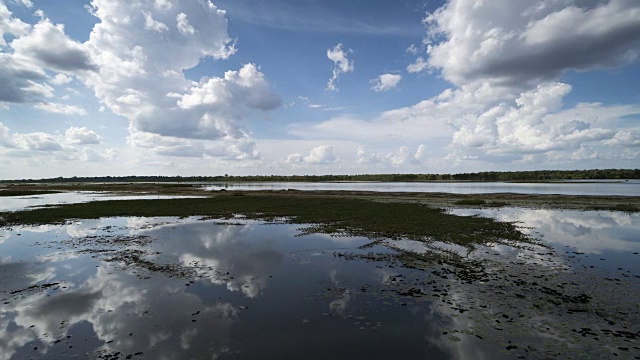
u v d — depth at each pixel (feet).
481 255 50.14
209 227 78.13
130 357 23.16
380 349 23.94
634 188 243.40
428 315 29.43
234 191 237.66
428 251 52.90
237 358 22.91
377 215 94.38
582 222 81.41
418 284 37.68
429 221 81.92
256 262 47.70
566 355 22.67
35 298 34.14
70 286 37.73
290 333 26.50
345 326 27.58
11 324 28.40
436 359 22.50
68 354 23.68
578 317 28.48
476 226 74.33
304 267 45.06
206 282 39.09
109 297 34.40
